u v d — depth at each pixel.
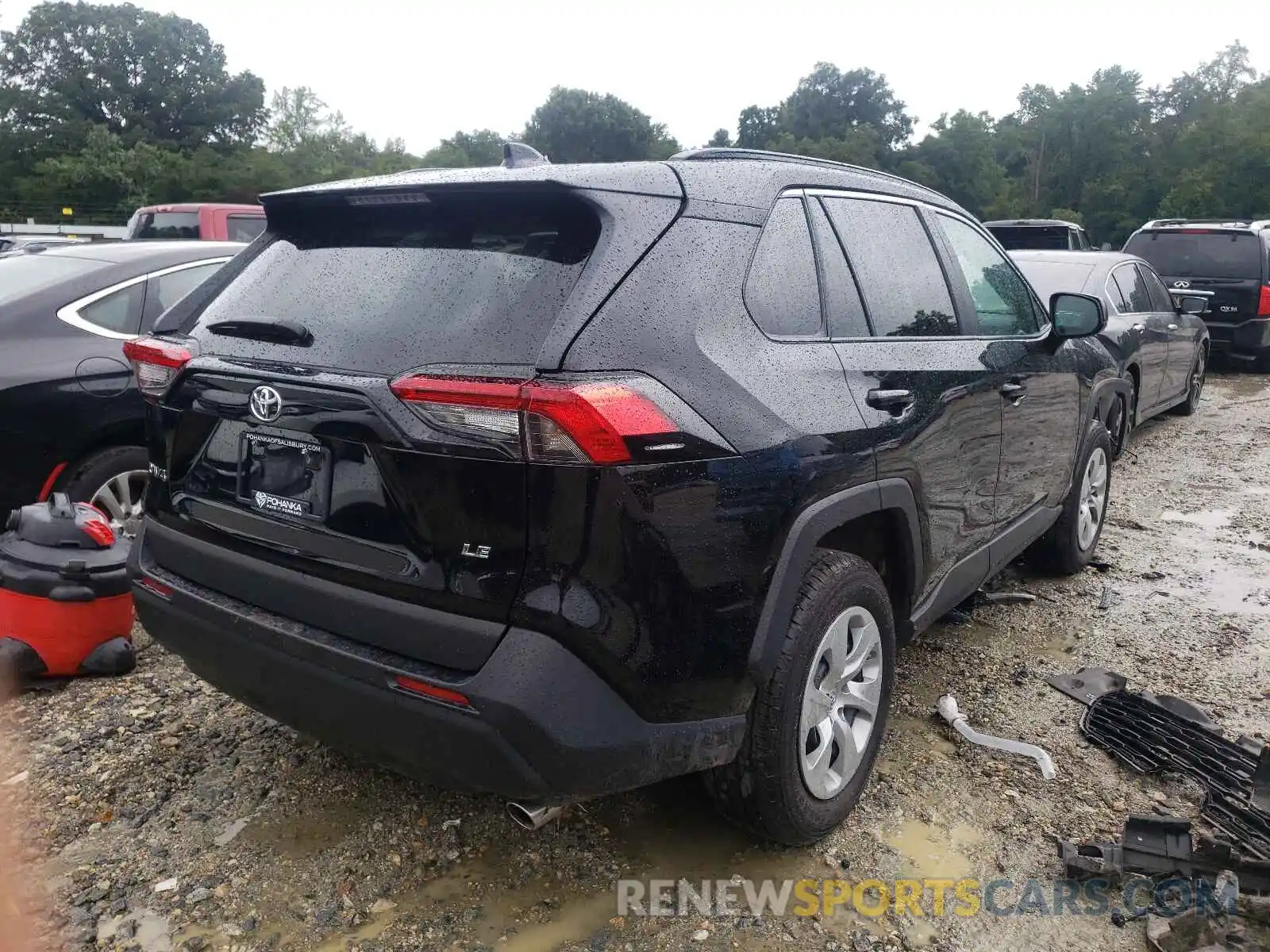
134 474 4.50
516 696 2.03
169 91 79.12
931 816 2.95
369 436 2.16
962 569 3.55
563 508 2.01
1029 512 4.22
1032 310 4.23
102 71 77.31
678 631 2.18
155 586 2.72
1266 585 4.97
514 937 2.44
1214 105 64.88
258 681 2.46
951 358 3.26
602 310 2.12
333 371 2.26
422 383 2.07
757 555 2.33
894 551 3.05
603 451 2.01
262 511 2.45
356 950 2.39
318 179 66.44
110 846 2.77
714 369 2.29
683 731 2.26
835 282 2.85
